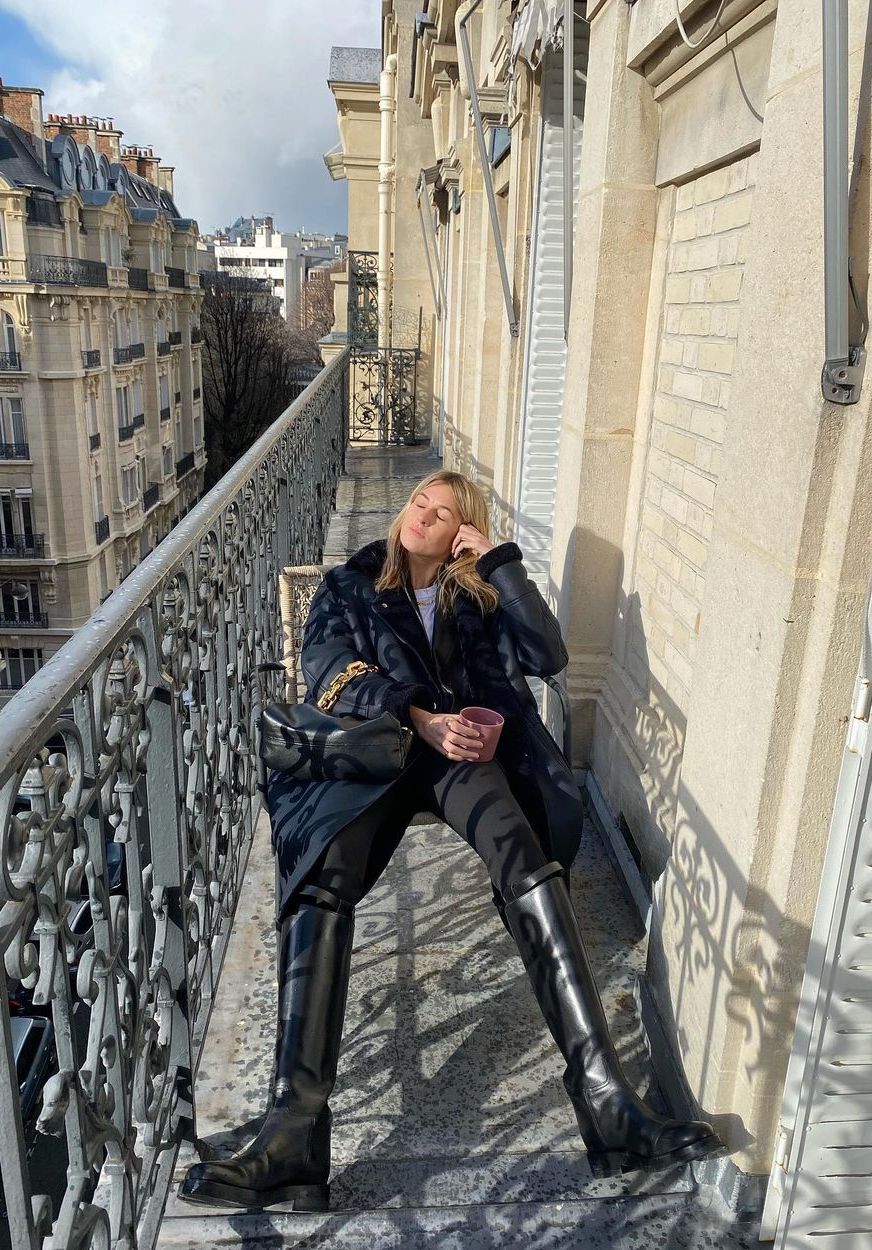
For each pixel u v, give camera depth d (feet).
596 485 11.06
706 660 6.91
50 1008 4.05
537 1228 6.40
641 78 9.70
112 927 4.75
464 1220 6.42
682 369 9.34
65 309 87.86
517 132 16.10
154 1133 5.88
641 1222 6.48
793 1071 6.02
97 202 97.86
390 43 41.73
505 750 8.27
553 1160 6.93
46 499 91.71
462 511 8.59
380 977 8.75
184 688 6.54
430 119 39.19
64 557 94.32
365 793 7.16
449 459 31.89
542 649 8.29
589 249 10.62
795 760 5.71
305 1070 6.31
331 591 8.71
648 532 10.39
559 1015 6.63
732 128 7.72
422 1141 7.06
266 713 7.46
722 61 8.00
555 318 14.70
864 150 4.78
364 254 41.06
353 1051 7.88
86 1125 4.37
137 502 112.06
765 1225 6.34
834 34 4.57
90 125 107.34
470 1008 8.39
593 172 10.50
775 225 5.79
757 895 6.07
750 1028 6.29
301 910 6.82
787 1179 6.15
